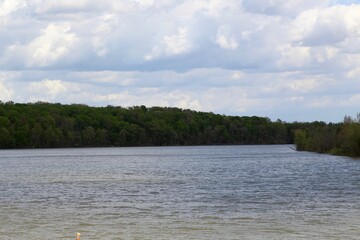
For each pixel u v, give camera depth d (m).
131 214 54.22
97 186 83.94
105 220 50.81
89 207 59.47
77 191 76.31
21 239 42.62
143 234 44.34
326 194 69.25
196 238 42.84
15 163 159.50
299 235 43.50
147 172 117.38
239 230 45.69
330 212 54.03
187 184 86.50
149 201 64.12
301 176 99.88
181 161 167.12
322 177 96.19
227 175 106.19
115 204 61.72
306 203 60.75
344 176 97.25
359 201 61.91
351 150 169.25
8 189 79.75
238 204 60.62
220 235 43.81
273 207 57.97
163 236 43.59
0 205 61.47
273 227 46.72
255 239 42.41
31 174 112.56
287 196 67.69
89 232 45.22
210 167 134.62
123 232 45.16
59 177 103.69
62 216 53.25
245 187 80.31
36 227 47.47
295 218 50.84
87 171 121.69
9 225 48.38
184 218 51.56
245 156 197.75
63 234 44.44
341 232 44.38
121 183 89.31
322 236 43.03
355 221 48.94
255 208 57.41
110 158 191.38
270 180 92.44
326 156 175.50
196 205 60.16
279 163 145.88
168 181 92.81
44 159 186.00
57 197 69.06
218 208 57.72
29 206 60.56
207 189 77.81
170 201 63.94
